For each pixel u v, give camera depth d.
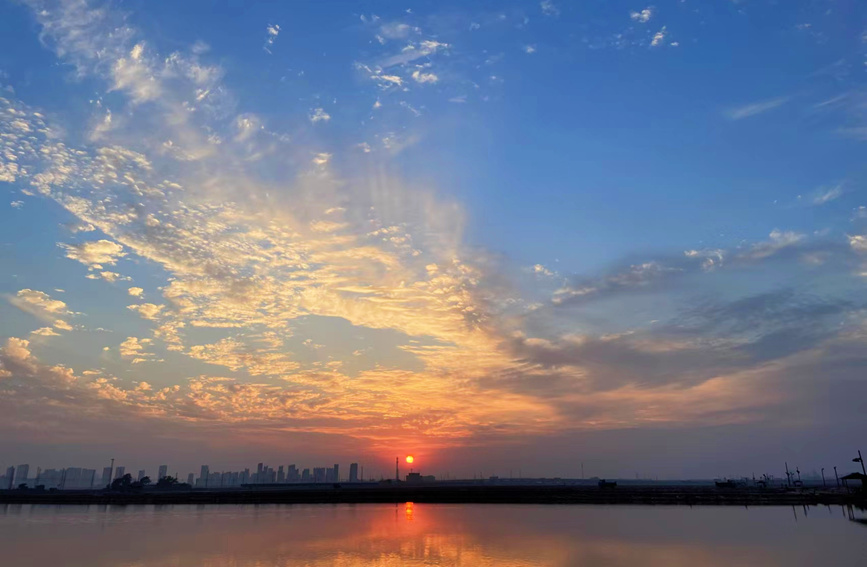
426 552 34.16
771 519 56.78
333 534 44.91
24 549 36.22
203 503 106.94
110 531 48.19
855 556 31.28
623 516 63.34
